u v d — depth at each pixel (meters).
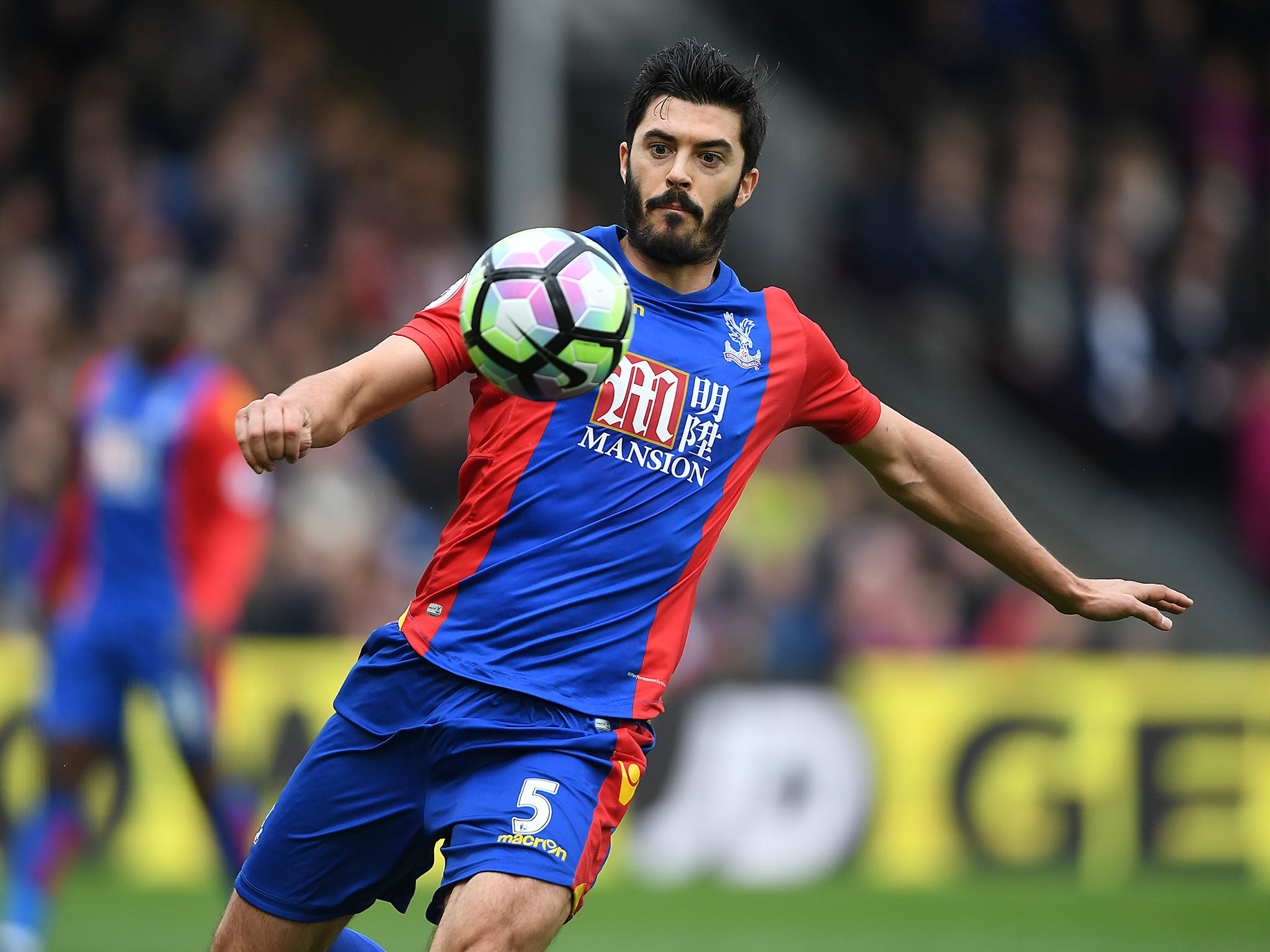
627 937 26.62
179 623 23.14
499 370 11.29
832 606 39.53
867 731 34.56
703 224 12.42
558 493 12.09
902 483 13.60
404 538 38.84
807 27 57.00
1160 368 49.78
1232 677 36.31
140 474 23.03
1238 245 53.69
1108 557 49.00
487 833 11.52
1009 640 40.34
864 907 30.41
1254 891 34.22
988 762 35.03
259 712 31.89
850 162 52.59
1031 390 49.19
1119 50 56.88
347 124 48.56
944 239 49.78
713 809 33.78
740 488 12.75
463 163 50.31
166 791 31.30
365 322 44.34
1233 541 49.59
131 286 25.66
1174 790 35.81
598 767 11.93
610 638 12.12
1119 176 52.72
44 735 23.19
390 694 12.22
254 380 40.62
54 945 24.41
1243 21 58.72
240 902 12.45
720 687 34.09
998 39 56.12
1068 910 30.64
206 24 47.12
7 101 45.34
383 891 12.64
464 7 51.03
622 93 54.22
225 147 45.47
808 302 51.41
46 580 23.75
